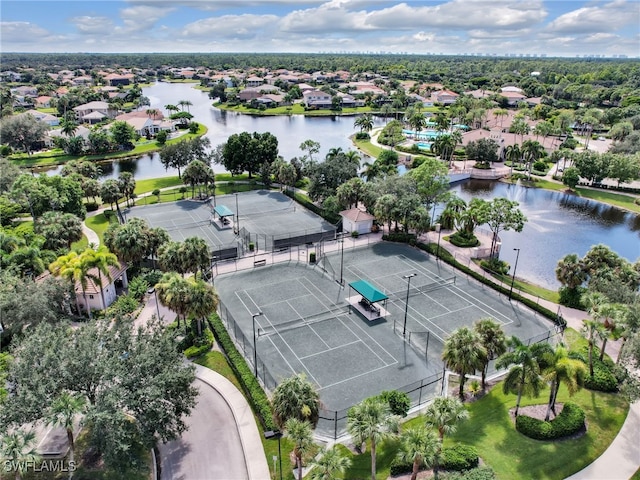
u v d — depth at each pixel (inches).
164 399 1238.3
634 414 1414.9
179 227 2987.2
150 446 1143.0
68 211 2997.0
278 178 3897.6
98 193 3422.7
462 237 2824.8
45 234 2343.8
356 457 1251.8
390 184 2987.2
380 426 1069.8
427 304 2102.6
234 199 3627.0
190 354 1700.3
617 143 4859.7
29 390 1080.2
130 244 2175.2
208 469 1234.6
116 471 1114.1
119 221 3070.9
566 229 3169.3
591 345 1553.9
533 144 4242.1
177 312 1729.8
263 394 1465.3
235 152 3966.5
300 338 1831.9
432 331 1891.0
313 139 6235.2
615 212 3553.2
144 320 1946.4
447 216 2847.0
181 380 1226.0
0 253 2107.5
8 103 7431.1
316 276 2378.2
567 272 2096.5
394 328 1904.5
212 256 2522.1
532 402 1457.9
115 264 1932.8
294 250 2701.8
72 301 1980.8
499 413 1411.2
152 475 1198.3
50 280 1797.5
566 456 1244.5
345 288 2250.2
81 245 2701.8
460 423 1366.9
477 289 2253.9
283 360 1690.5
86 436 1322.6
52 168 4901.6
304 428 1058.1
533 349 1327.5
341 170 3348.9
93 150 5403.5
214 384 1567.4
